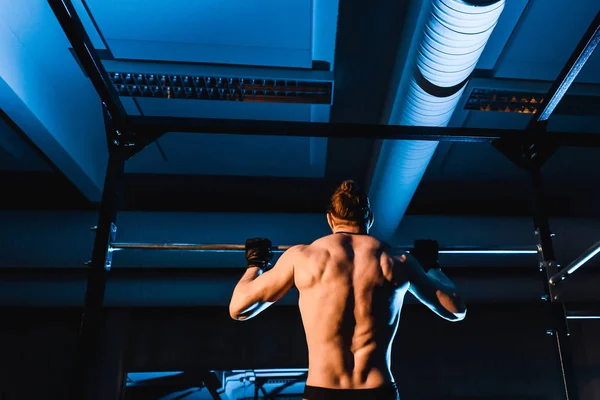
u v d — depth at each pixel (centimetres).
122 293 562
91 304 225
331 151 531
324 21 354
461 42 276
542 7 338
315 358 142
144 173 568
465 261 575
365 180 575
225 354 634
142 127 262
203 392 780
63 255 527
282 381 816
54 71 399
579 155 541
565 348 251
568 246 556
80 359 215
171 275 566
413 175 426
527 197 643
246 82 411
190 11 341
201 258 542
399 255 157
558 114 450
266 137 492
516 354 653
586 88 412
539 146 280
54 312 632
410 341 655
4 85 344
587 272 573
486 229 563
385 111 438
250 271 166
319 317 144
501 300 602
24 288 555
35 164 550
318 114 454
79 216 530
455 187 614
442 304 154
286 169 557
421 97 331
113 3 332
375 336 143
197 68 391
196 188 613
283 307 657
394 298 149
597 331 655
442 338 657
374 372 139
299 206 656
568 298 574
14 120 391
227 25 353
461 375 643
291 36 362
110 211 247
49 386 604
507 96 422
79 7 339
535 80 404
